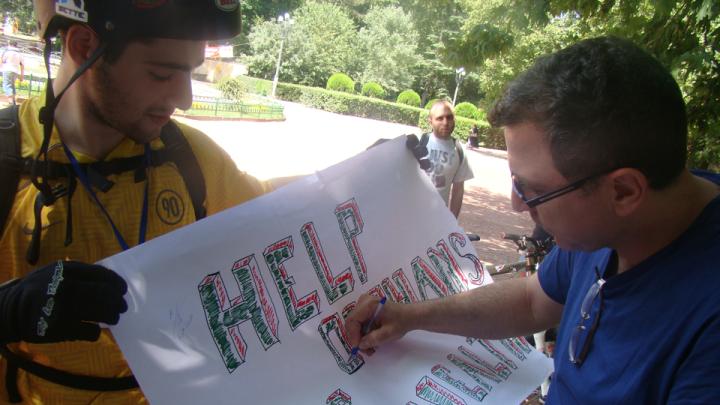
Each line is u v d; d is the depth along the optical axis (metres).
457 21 24.09
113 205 1.10
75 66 1.00
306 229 1.24
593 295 1.06
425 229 1.48
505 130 0.99
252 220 1.16
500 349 1.43
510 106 0.94
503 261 6.97
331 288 1.25
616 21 4.76
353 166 1.36
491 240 8.02
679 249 0.91
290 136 16.27
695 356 0.83
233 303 1.09
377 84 35.84
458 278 1.50
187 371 1.01
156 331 0.99
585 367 1.03
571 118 0.86
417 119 30.34
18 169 1.01
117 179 1.11
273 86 31.00
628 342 0.95
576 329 1.08
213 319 1.06
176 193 1.19
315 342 1.19
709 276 0.86
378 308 1.25
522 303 1.34
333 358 1.19
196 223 1.08
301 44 36.16
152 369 0.98
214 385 1.03
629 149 0.85
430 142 4.53
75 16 0.91
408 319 1.27
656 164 0.85
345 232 1.31
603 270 1.07
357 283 1.30
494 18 5.00
